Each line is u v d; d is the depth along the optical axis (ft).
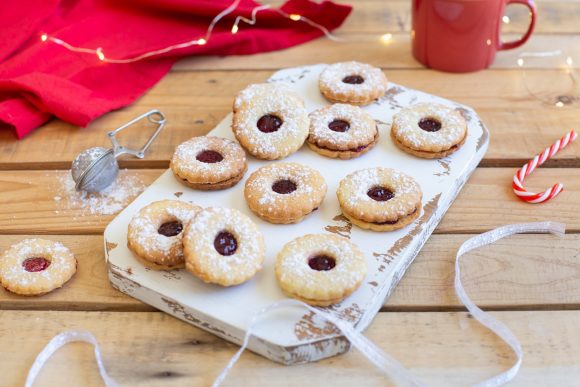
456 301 2.02
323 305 1.93
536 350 1.92
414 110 2.38
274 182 2.19
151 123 2.51
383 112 2.45
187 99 2.61
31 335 1.96
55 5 2.76
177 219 2.08
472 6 2.52
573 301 2.01
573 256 2.11
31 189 2.30
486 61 2.68
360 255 1.98
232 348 1.94
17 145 2.44
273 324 1.90
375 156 2.31
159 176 2.34
